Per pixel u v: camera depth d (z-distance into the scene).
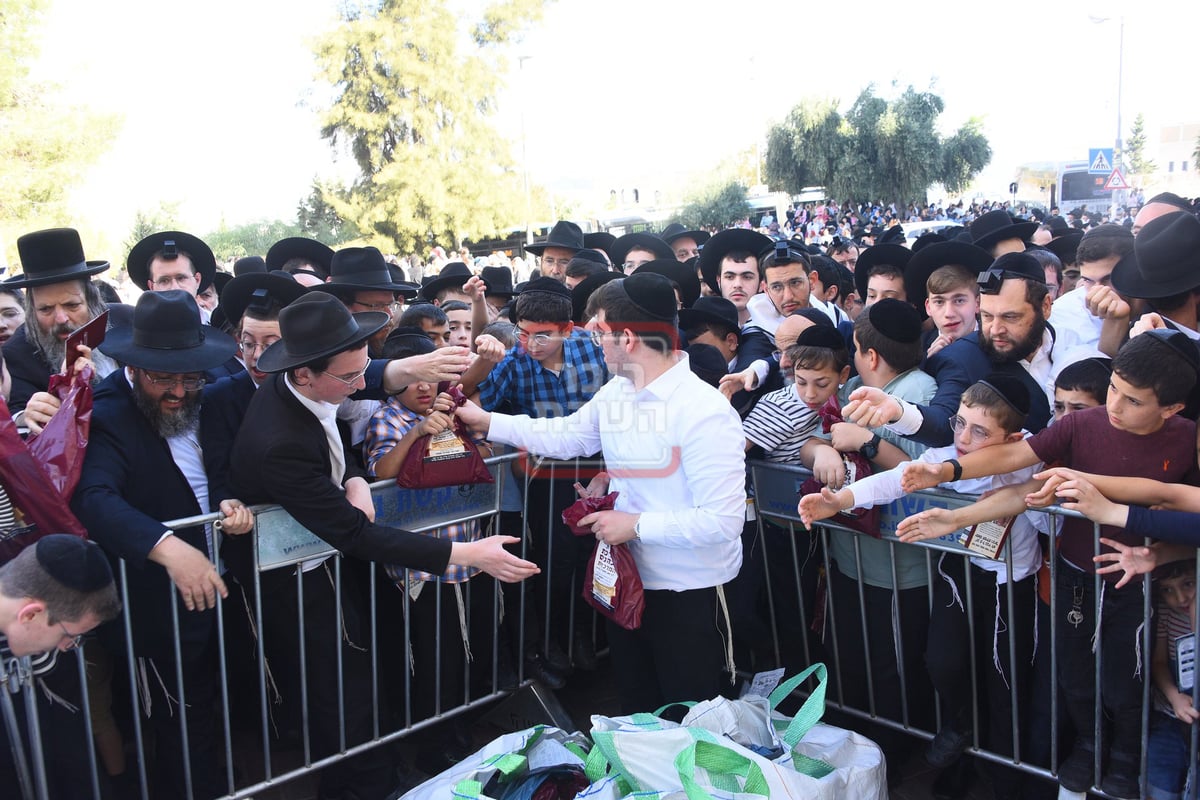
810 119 43.47
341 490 2.75
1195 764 2.57
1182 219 3.22
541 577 3.75
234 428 2.98
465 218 34.25
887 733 3.33
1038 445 2.64
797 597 3.42
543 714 3.59
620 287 2.63
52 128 18.17
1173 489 2.42
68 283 3.49
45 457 2.53
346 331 2.61
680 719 2.99
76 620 2.33
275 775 3.43
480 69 35.75
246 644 3.23
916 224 22.78
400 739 3.55
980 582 2.95
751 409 3.70
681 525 2.61
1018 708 2.93
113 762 3.11
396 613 3.35
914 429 2.75
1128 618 2.60
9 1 17.22
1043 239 8.11
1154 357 2.37
